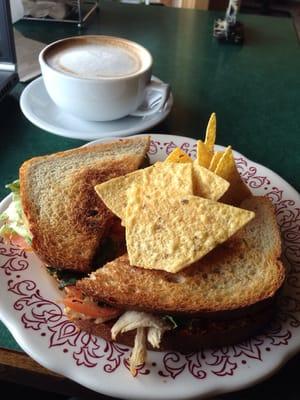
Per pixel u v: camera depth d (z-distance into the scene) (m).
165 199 0.21
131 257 0.20
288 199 0.28
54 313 0.21
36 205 0.24
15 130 0.35
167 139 0.32
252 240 0.22
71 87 0.32
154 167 0.23
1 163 0.31
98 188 0.22
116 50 0.36
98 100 0.32
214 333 0.20
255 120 0.38
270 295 0.20
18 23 0.52
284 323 0.21
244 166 0.30
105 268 0.21
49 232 0.22
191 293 0.20
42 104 0.36
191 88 0.42
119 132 0.33
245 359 0.19
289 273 0.23
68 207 0.24
